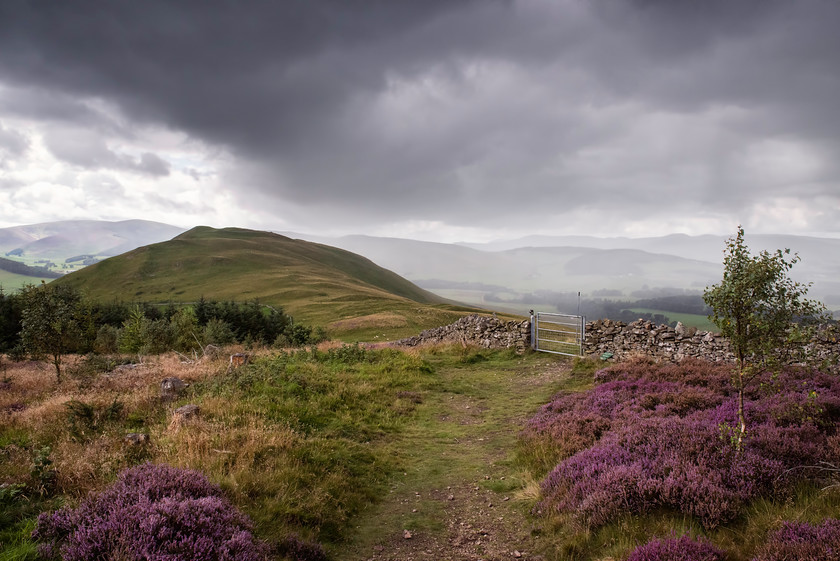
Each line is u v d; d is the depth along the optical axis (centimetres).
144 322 3753
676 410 1053
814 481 634
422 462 1072
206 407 1155
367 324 7600
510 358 2314
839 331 718
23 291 1989
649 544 515
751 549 507
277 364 1702
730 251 771
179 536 528
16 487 691
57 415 1171
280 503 745
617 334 2080
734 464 673
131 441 941
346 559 675
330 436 1130
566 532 655
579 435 1020
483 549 686
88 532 516
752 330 743
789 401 937
